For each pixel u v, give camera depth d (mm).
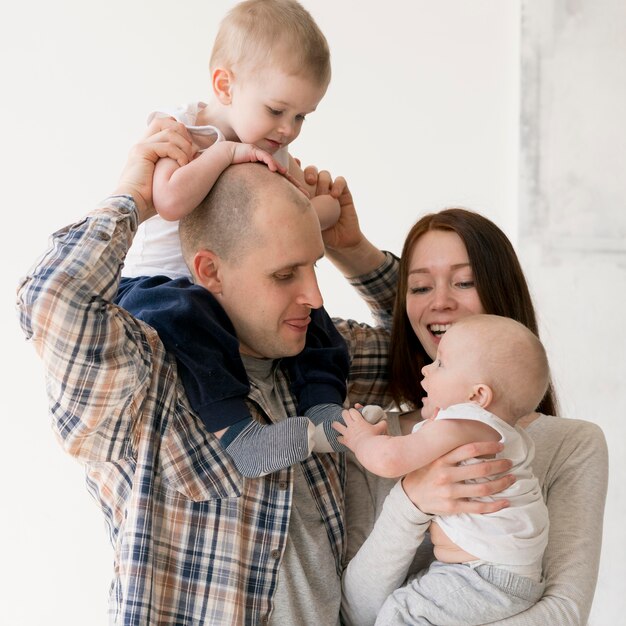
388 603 1379
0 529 2760
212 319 1388
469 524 1347
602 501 1528
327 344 1601
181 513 1364
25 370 2791
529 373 1392
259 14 1618
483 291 1651
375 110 2865
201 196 1396
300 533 1446
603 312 2771
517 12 2789
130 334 1296
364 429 1402
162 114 1684
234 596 1347
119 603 1354
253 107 1614
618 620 2803
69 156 2852
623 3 2703
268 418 1449
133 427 1345
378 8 2852
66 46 2857
